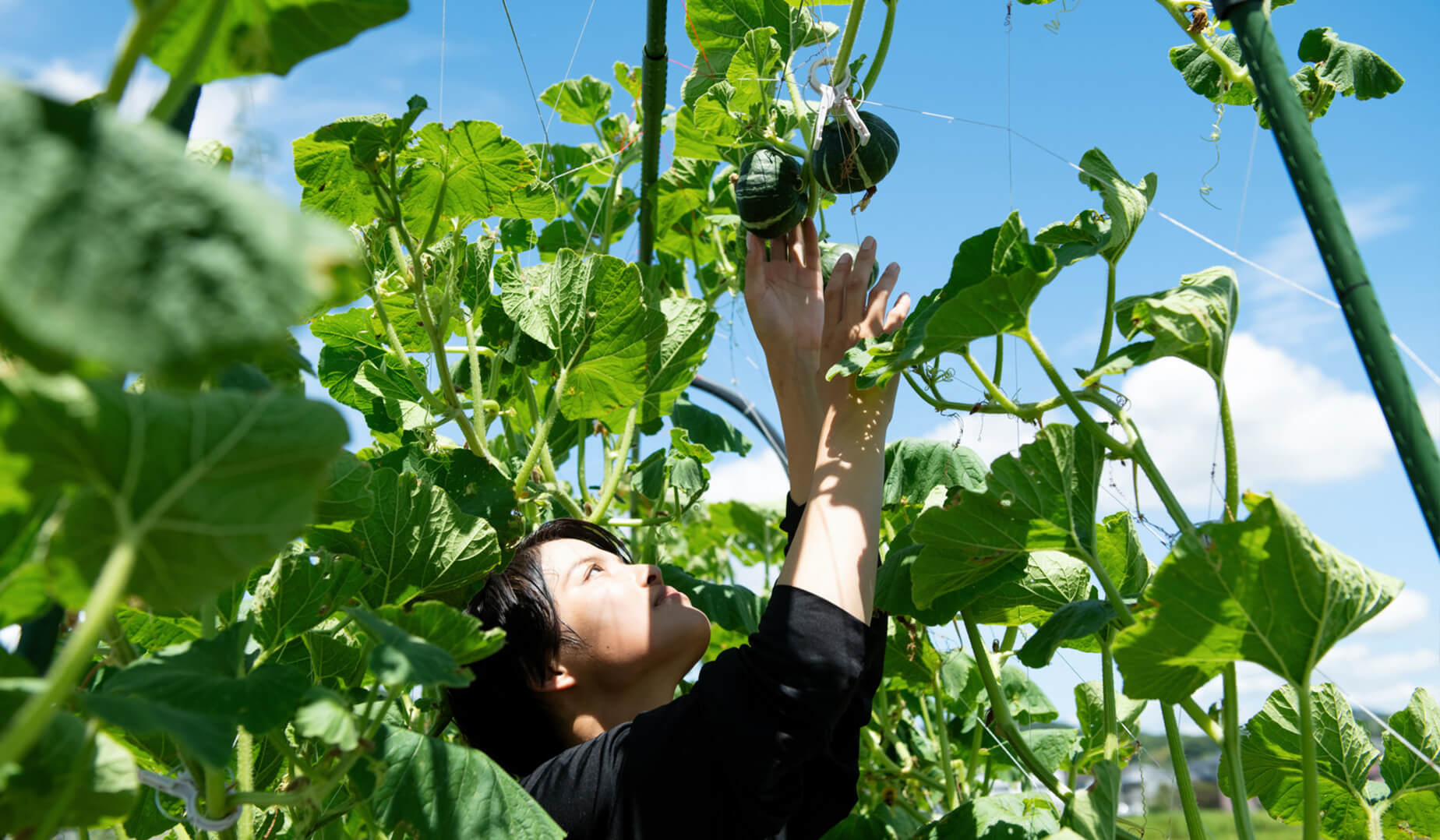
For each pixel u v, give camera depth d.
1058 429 1.40
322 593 1.48
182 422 0.61
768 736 1.49
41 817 0.73
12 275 0.45
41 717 0.57
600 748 1.68
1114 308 1.41
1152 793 2.06
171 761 1.34
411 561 1.84
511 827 1.28
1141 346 1.32
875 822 2.26
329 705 0.89
